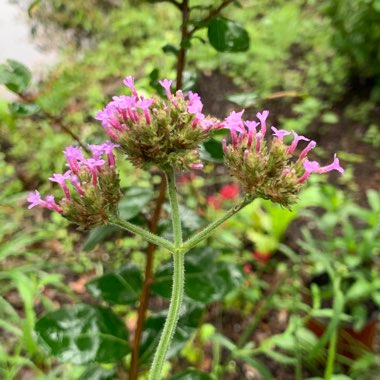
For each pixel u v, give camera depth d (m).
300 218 0.32
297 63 0.45
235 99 0.15
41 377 0.19
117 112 0.11
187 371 0.15
